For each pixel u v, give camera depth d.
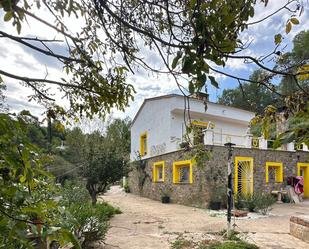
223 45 1.09
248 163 13.21
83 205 6.20
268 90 1.53
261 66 1.37
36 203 1.04
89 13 1.66
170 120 15.69
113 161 11.50
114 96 1.95
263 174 13.61
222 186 12.06
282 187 14.16
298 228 6.84
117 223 8.68
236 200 11.60
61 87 1.90
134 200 15.42
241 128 17.67
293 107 1.39
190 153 2.52
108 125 16.53
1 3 0.95
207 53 1.08
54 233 1.01
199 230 7.72
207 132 12.27
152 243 6.40
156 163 15.91
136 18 1.66
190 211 11.13
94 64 1.89
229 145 7.46
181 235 7.09
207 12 1.10
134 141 20.16
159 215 10.21
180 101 15.83
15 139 0.93
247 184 13.01
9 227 0.93
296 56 1.43
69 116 1.98
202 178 12.09
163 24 1.57
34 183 1.13
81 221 5.31
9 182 1.00
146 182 17.25
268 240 6.62
